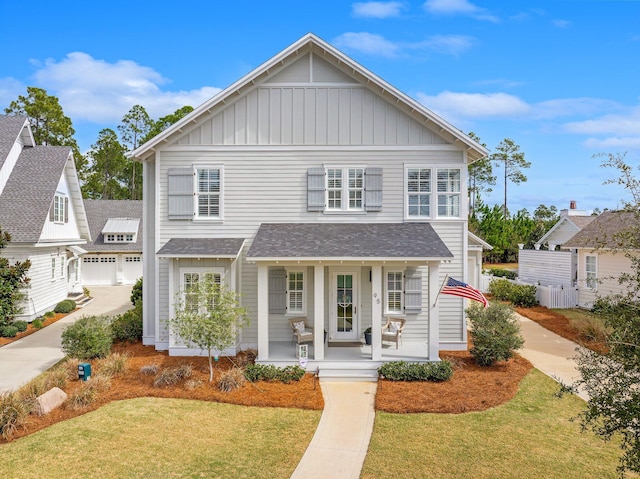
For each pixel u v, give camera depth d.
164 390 12.09
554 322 21.38
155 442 9.33
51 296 25.05
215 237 16.31
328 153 16.33
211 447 9.23
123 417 10.43
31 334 19.75
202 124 16.30
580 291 24.62
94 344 14.43
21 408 10.00
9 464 8.36
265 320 14.19
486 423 10.45
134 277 37.62
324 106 16.27
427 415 10.91
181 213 16.22
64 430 9.71
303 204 16.39
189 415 10.70
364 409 11.41
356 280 16.53
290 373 13.18
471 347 16.77
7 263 19.00
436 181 16.31
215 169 16.36
